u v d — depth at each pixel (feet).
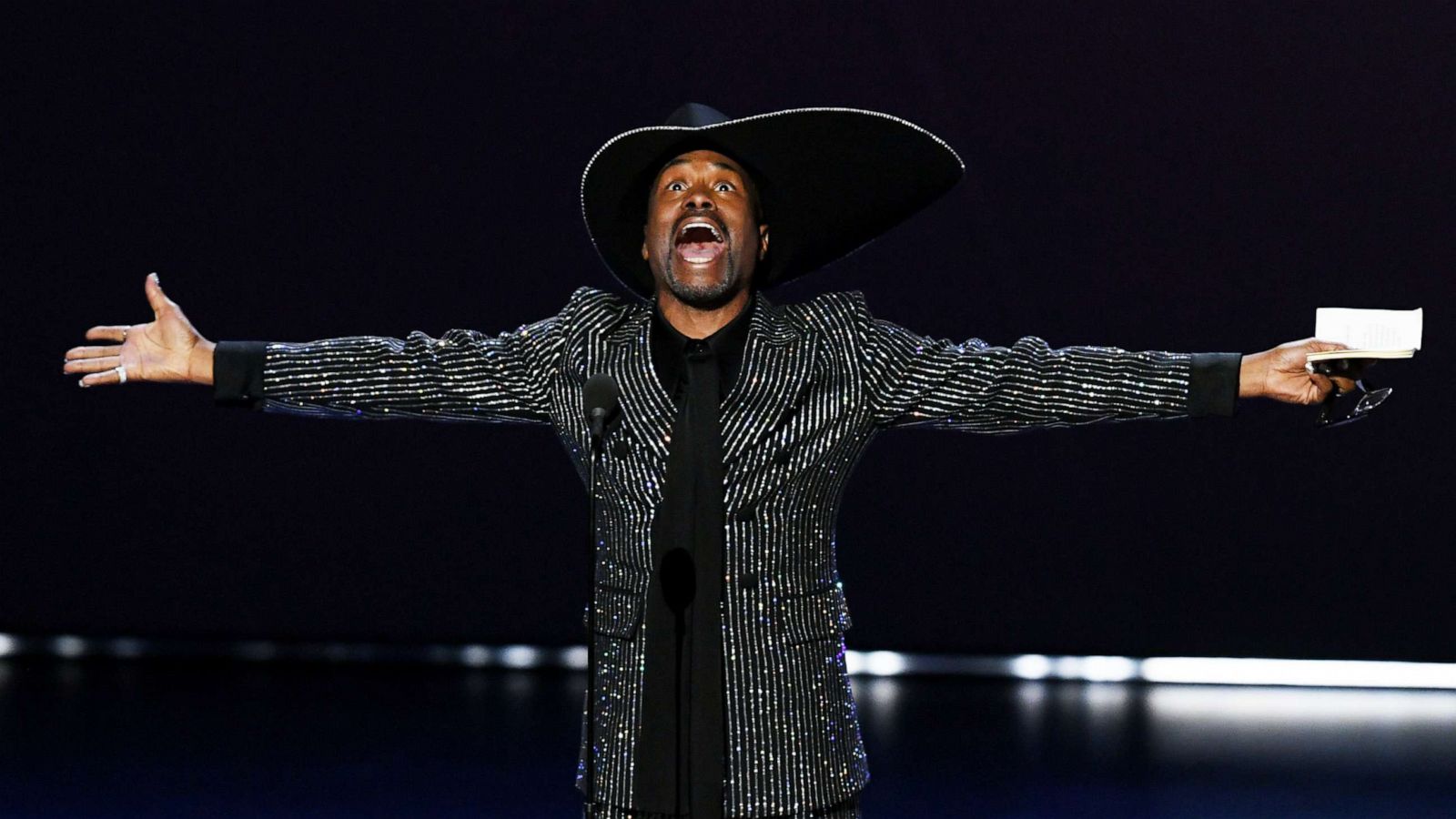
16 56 75.61
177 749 63.10
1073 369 31.71
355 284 75.05
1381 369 72.59
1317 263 71.46
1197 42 71.26
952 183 34.71
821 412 31.40
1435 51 70.13
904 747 63.77
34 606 79.05
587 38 73.26
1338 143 70.90
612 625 31.60
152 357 33.24
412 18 73.97
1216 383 31.35
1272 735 65.51
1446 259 70.90
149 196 75.61
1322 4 70.54
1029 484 75.10
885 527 75.97
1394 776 59.72
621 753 30.89
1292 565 73.92
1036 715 68.95
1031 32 71.77
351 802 56.29
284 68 74.59
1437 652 73.46
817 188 34.55
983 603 75.72
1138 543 74.69
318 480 77.82
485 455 77.10
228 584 78.54
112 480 78.38
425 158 74.43
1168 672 74.84
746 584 30.81
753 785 30.40
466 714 68.95
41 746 63.36
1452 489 72.64
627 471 31.50
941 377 31.89
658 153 33.58
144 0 74.84
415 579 77.87
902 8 71.87
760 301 33.14
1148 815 55.06
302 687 73.77
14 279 77.05
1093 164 72.13
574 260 74.38
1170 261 72.13
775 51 72.38
